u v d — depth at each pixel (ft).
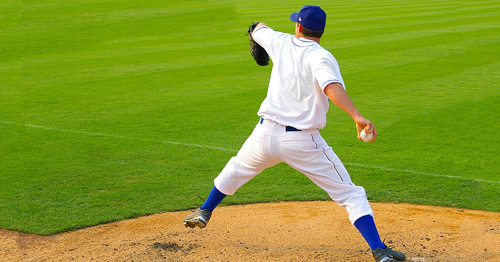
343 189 36.06
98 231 46.14
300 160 35.40
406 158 65.16
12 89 106.01
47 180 59.26
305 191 56.13
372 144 70.69
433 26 180.55
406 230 45.21
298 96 34.53
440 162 63.67
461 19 197.16
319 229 45.70
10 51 153.48
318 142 35.27
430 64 121.90
